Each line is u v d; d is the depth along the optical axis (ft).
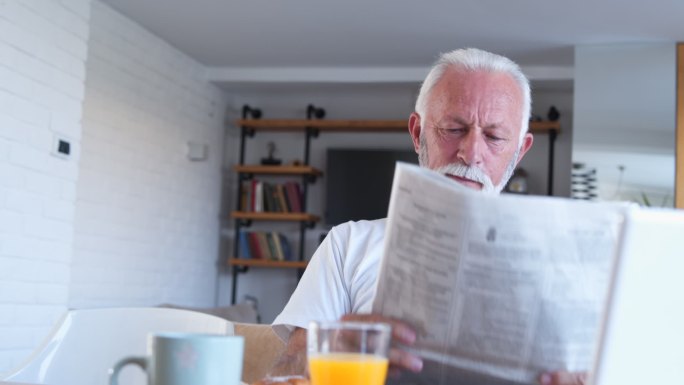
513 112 5.19
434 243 3.04
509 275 2.98
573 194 17.13
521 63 18.85
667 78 16.97
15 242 12.17
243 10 15.99
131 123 16.80
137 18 16.63
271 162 21.22
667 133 16.89
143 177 17.28
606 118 17.16
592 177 17.08
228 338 2.41
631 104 17.07
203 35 17.69
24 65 12.31
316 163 21.53
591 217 2.92
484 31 16.69
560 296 2.99
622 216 2.51
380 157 20.76
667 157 16.84
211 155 20.72
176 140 18.78
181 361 2.35
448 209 2.97
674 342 2.50
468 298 3.05
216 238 21.16
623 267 2.50
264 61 19.65
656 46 17.04
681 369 2.50
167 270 18.42
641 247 2.49
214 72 20.36
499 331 3.06
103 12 15.75
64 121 13.23
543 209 2.92
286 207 20.86
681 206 16.69
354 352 2.47
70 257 13.41
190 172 19.51
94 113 15.51
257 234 20.89
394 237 3.13
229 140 21.83
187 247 19.44
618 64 17.20
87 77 15.29
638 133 17.02
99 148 15.66
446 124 5.16
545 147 20.26
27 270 12.44
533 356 3.05
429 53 18.34
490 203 2.92
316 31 17.17
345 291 5.18
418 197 3.03
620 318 2.51
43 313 12.81
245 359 6.06
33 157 12.53
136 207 17.01
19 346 12.32
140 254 17.19
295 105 21.77
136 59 16.96
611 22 15.84
